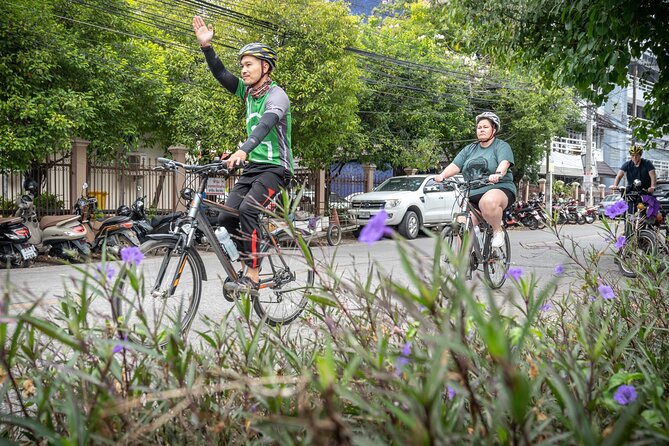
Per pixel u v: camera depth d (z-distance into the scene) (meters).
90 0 11.31
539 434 0.98
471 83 19.31
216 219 3.89
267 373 1.24
